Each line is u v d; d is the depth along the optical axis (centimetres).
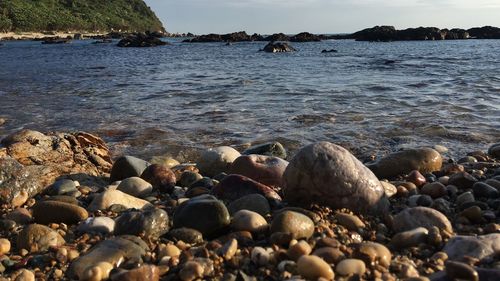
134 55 996
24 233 82
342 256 68
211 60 798
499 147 159
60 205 95
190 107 270
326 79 430
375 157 162
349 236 80
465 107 254
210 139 194
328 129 206
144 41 1539
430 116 229
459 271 61
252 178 118
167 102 291
